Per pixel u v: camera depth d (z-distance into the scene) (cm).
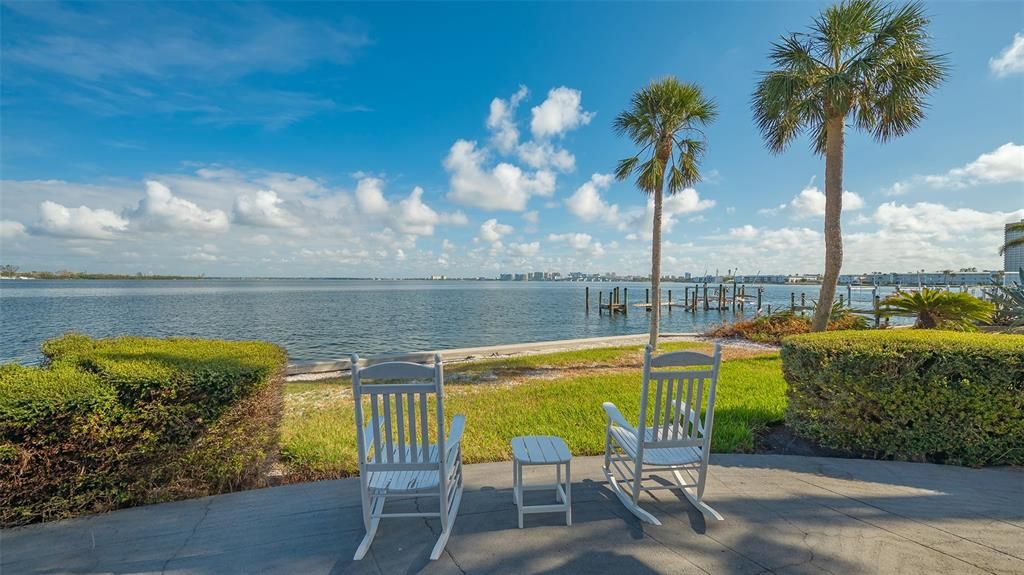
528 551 253
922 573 227
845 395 391
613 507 304
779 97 810
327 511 303
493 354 1066
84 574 236
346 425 500
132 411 298
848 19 775
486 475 365
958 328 938
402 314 2842
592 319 2772
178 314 2716
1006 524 273
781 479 344
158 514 297
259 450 351
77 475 288
